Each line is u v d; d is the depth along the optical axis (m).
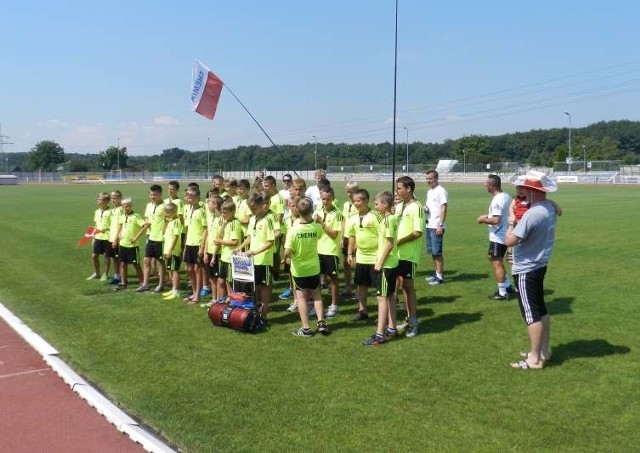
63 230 20.98
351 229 8.45
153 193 10.61
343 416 5.07
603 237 16.58
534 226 5.97
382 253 7.00
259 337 7.56
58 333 7.81
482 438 4.65
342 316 8.62
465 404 5.30
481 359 6.50
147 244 10.58
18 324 8.23
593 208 26.89
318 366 6.37
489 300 9.31
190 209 9.70
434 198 10.55
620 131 119.50
